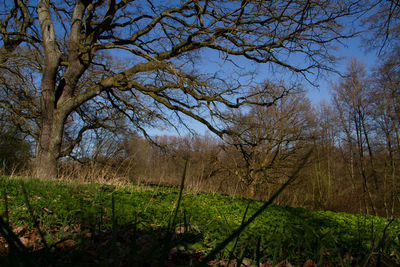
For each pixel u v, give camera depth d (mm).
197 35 10195
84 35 11898
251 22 9508
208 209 4738
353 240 2900
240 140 11125
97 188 5988
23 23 13164
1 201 3662
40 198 4203
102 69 12727
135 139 11984
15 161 11062
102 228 2604
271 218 4523
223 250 2416
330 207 11844
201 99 10406
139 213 3627
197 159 9586
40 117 11086
